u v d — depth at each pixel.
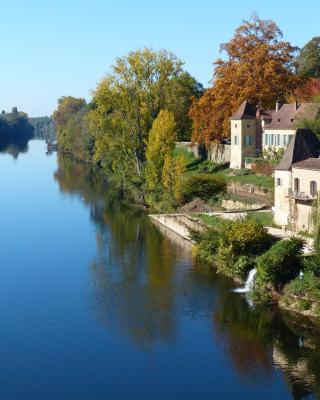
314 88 102.56
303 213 58.22
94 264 60.62
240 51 99.69
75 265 60.47
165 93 106.88
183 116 118.81
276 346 41.12
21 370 38.12
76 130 192.12
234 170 95.50
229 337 42.47
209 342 41.81
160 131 92.69
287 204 60.59
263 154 94.12
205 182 82.88
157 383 36.50
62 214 88.38
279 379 36.78
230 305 48.19
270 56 97.19
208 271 57.41
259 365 38.53
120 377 37.22
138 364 38.81
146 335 42.97
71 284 54.28
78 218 85.12
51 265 60.62
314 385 36.03
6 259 63.16
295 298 46.66
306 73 124.44
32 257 63.84
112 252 65.38
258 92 96.44
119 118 104.25
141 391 35.59
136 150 105.00
